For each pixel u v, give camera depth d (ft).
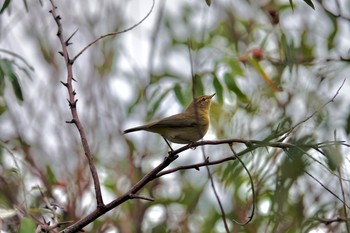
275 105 39.32
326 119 30.60
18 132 40.91
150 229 43.86
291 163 29.45
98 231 40.42
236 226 38.45
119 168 43.16
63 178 40.11
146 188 44.80
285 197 30.53
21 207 26.86
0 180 35.04
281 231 36.01
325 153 24.07
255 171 32.30
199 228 44.24
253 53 39.01
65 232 22.67
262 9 42.68
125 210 42.04
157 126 33.50
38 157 40.65
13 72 33.68
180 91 35.17
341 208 33.01
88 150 23.15
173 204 44.75
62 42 24.54
